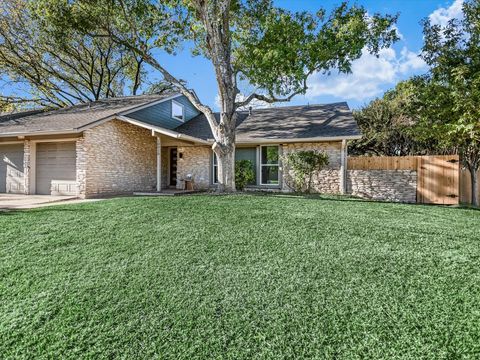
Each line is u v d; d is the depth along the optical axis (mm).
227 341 2594
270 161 14445
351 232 5258
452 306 2992
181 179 15680
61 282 3629
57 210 7145
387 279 3543
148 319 2902
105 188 12117
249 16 12594
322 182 13305
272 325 2779
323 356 2398
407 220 6266
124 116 12523
